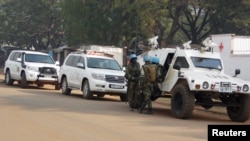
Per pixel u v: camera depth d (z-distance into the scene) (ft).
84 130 37.70
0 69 194.49
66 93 77.82
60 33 205.26
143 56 64.95
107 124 42.09
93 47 129.70
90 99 71.05
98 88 69.62
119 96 77.82
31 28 204.64
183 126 44.14
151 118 49.37
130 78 57.00
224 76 52.24
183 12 147.43
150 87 54.08
